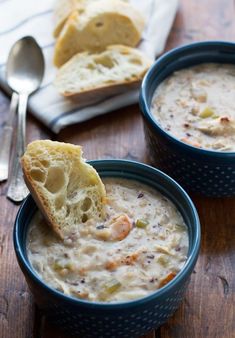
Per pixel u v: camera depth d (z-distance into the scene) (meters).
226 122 0.67
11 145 0.72
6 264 0.62
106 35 0.79
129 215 0.59
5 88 0.77
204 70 0.74
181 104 0.70
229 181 0.64
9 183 0.68
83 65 0.77
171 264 0.56
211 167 0.63
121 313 0.51
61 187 0.58
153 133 0.65
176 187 0.59
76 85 0.74
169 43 0.83
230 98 0.71
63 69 0.76
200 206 0.66
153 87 0.71
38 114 0.73
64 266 0.56
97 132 0.73
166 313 0.55
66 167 0.58
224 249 0.63
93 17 0.77
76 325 0.54
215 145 0.66
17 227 0.56
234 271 0.61
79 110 0.74
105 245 0.57
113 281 0.54
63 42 0.77
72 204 0.58
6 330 0.58
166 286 0.52
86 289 0.54
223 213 0.66
